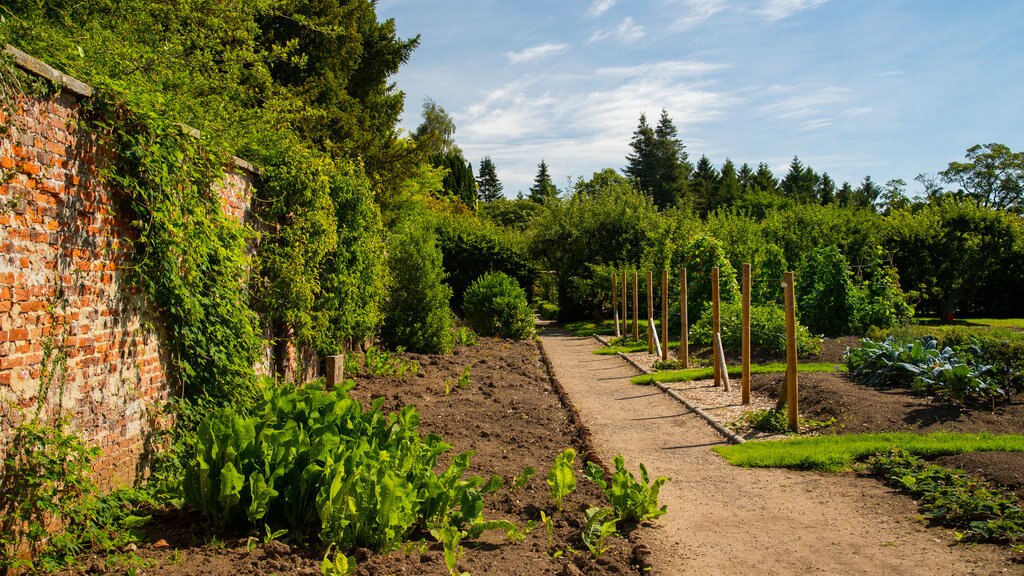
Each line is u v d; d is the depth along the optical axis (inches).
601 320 1071.0
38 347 167.8
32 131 166.4
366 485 178.9
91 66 229.3
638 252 1086.4
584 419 376.8
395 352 552.4
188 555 164.6
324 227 345.4
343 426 211.5
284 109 445.7
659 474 274.2
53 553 161.8
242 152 327.9
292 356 355.9
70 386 179.6
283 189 326.3
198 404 240.2
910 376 376.5
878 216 1037.8
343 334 401.7
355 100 871.1
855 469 267.9
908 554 190.5
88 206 187.8
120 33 346.9
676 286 767.7
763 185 2935.5
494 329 810.2
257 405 220.7
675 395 430.0
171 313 225.3
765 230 944.9
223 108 357.7
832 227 934.4
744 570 182.7
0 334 155.6
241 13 452.1
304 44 772.6
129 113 205.3
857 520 217.9
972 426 301.9
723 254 721.0
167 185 218.4
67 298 178.7
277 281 320.2
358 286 414.3
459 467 209.9
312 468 181.2
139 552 165.3
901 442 283.1
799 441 304.5
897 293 662.5
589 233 1117.1
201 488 179.2
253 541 172.9
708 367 534.0
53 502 165.9
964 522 209.8
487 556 178.7
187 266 232.2
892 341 442.3
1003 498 215.2
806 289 698.2
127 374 205.0
